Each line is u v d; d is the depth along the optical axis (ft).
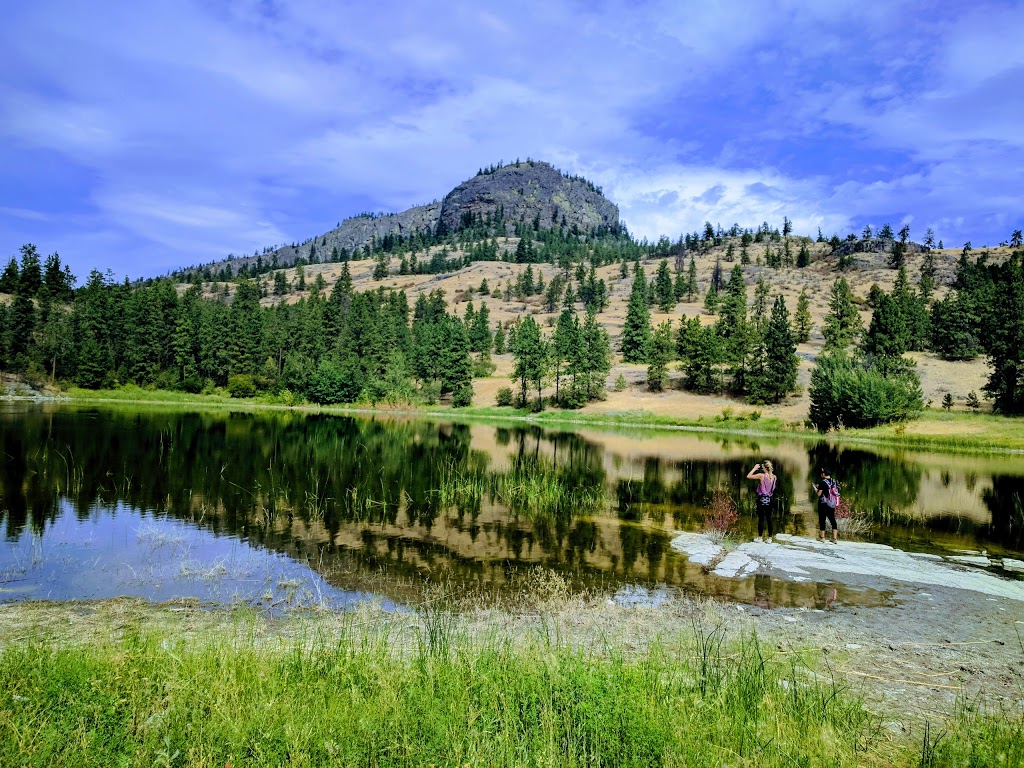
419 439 145.18
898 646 29.27
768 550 48.75
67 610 32.65
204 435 130.00
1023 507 72.49
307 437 137.59
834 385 194.80
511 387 299.17
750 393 246.88
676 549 48.91
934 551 50.60
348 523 55.77
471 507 64.95
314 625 30.73
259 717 16.11
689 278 500.74
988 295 286.05
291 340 336.08
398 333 366.63
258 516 57.26
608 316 451.12
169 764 13.94
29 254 380.37
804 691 21.26
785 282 495.82
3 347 265.13
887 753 17.79
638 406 245.65
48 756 14.15
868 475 100.17
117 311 314.35
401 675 20.10
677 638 28.19
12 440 105.50
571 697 17.98
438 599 36.01
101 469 80.18
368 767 14.70
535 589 38.24
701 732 16.66
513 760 14.98
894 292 364.99
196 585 37.81
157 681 18.39
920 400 196.95
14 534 48.93
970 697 23.32
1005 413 196.75
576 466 102.17
